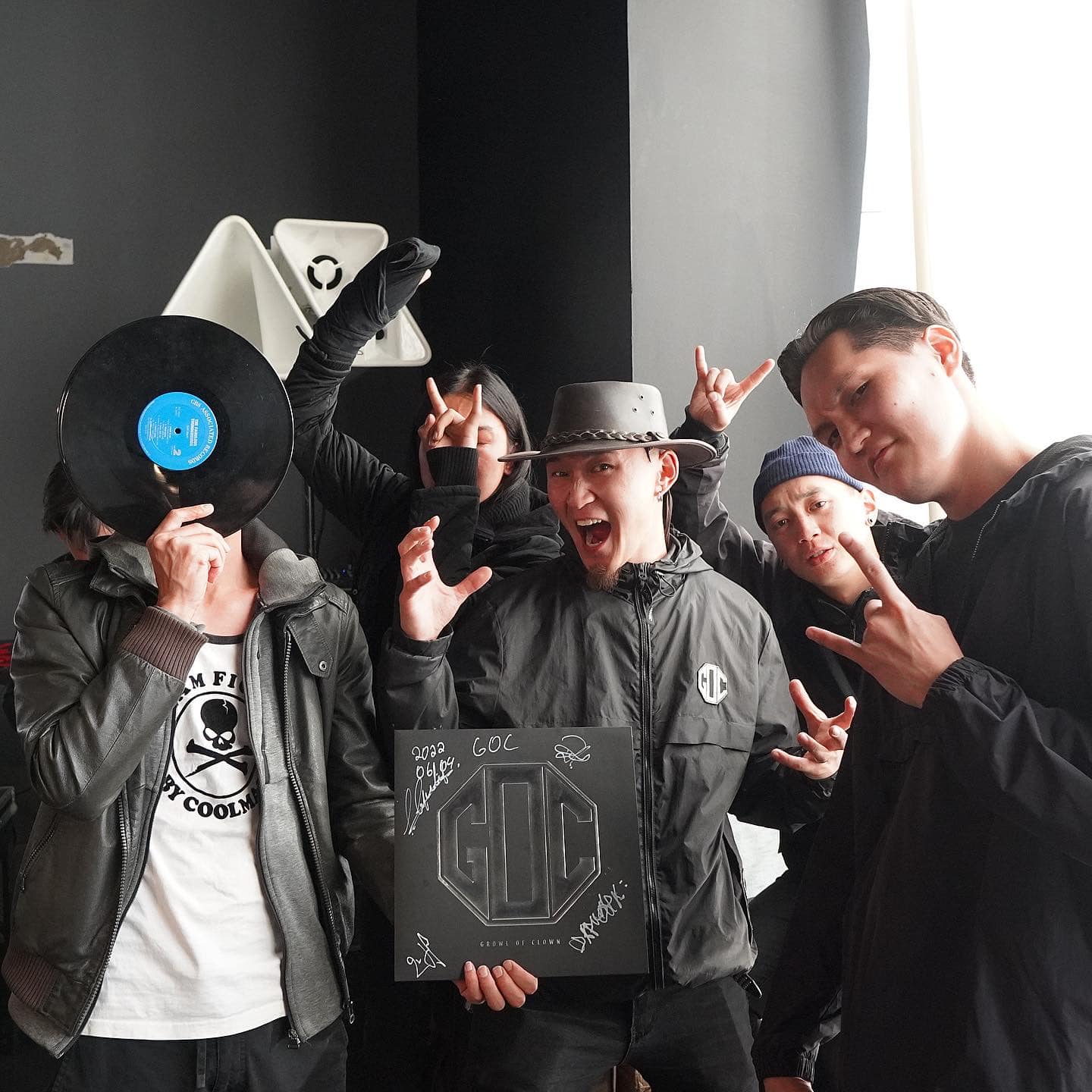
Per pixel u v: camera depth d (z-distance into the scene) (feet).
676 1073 5.86
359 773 5.73
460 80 12.21
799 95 10.35
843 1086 4.31
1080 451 3.95
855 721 4.80
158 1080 4.96
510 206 11.32
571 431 5.93
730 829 6.26
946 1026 3.90
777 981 5.02
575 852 5.16
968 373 4.35
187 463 4.93
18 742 10.51
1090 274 8.59
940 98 9.46
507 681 5.89
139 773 4.99
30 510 11.93
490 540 7.82
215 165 12.47
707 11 9.81
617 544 5.92
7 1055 8.36
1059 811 3.47
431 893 5.08
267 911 5.21
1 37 11.71
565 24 10.24
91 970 4.89
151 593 5.16
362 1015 8.80
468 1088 5.76
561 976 5.53
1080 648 3.72
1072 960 3.65
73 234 12.00
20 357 11.87
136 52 12.16
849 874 4.89
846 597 7.04
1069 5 8.61
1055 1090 3.59
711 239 9.94
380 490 8.14
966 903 3.95
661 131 9.62
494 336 11.78
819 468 6.93
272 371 5.00
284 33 12.71
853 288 10.74
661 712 5.83
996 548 3.98
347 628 5.68
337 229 11.43
